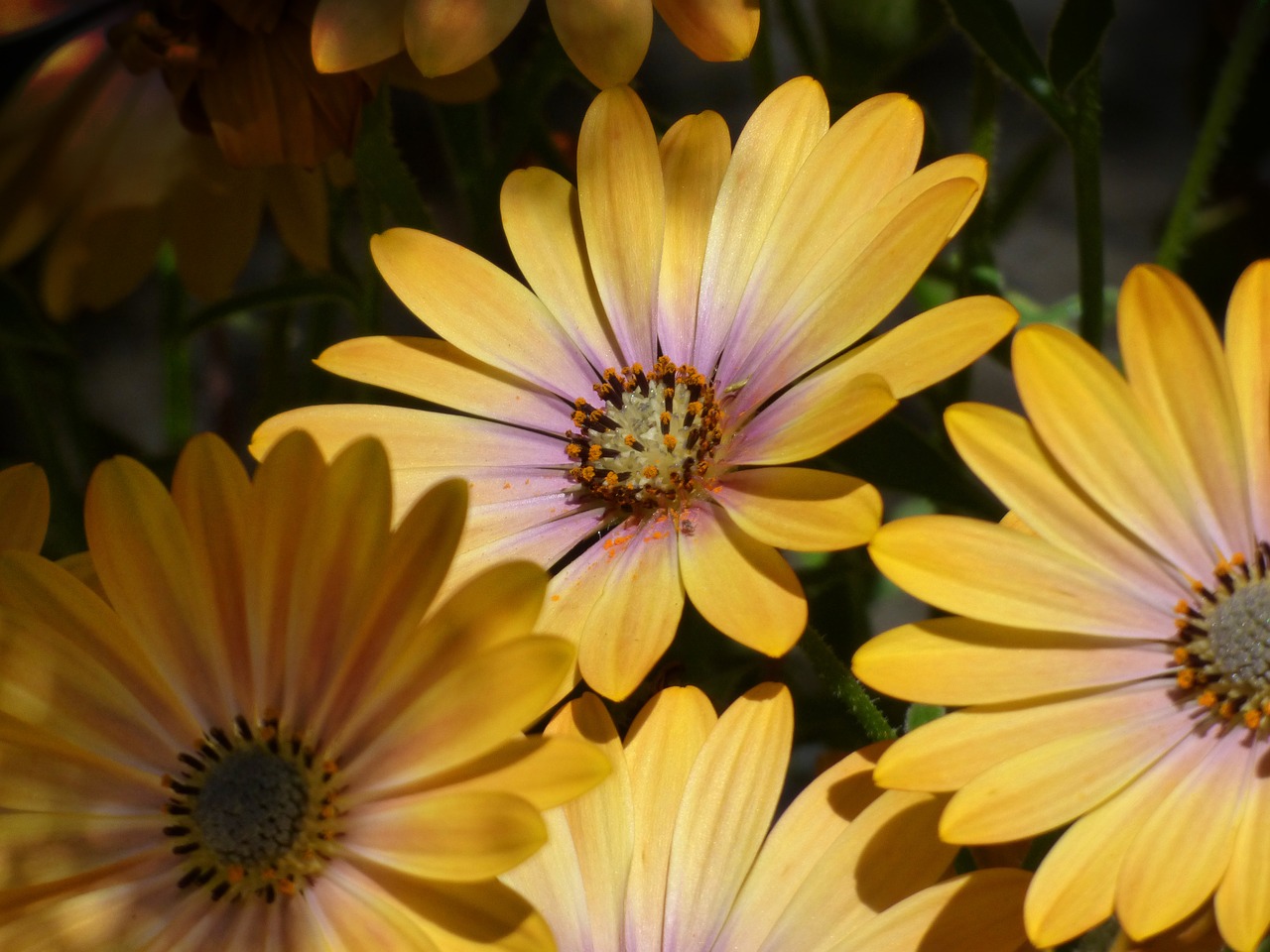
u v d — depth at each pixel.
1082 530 0.23
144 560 0.23
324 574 0.23
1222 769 0.23
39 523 0.24
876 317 0.24
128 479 0.23
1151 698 0.23
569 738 0.22
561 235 0.26
